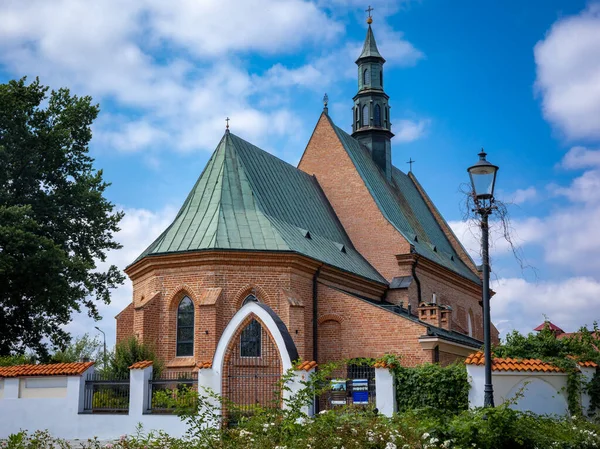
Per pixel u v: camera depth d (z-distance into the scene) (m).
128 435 22.86
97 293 43.84
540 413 23.05
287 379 18.16
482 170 20.22
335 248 42.16
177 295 34.44
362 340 35.81
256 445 15.31
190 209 37.00
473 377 23.05
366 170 49.62
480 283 57.56
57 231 41.78
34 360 39.75
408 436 15.81
